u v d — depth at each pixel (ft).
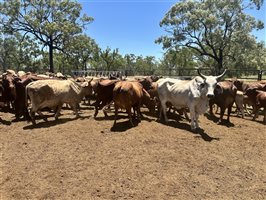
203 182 21.59
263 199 19.89
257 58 143.13
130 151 26.25
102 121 35.91
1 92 39.60
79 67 198.49
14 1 152.05
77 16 162.81
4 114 42.34
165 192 20.11
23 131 32.45
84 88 39.14
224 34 134.31
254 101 43.29
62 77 55.57
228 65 147.02
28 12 158.30
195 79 33.50
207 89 31.96
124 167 23.27
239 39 129.59
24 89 38.60
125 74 126.72
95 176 21.93
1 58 232.94
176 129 33.24
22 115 40.93
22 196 19.49
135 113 40.52
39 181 21.27
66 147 27.35
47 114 41.96
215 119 41.19
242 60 137.69
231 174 23.07
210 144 29.17
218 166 24.29
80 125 33.68
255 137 32.68
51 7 158.10
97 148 26.96
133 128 32.58
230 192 20.53
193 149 27.48
